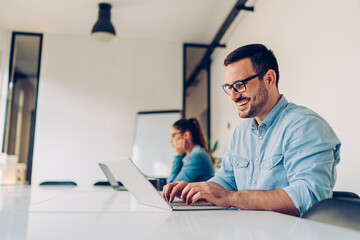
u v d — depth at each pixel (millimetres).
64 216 666
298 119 1119
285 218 620
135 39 4941
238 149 1421
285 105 1274
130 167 866
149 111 4738
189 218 631
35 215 682
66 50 4770
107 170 1845
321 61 2135
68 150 4531
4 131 4531
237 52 1280
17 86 6090
